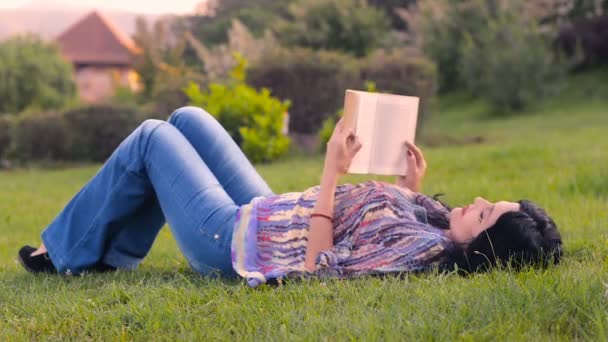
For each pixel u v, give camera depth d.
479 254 3.11
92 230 3.64
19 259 3.86
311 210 3.32
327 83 14.08
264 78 14.14
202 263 3.46
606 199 6.13
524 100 21.06
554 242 3.10
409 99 3.38
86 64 45.16
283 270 3.17
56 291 3.40
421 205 3.43
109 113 15.03
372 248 3.21
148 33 27.41
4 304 3.25
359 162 3.33
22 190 10.12
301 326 2.62
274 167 11.42
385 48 25.78
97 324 2.86
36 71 23.98
